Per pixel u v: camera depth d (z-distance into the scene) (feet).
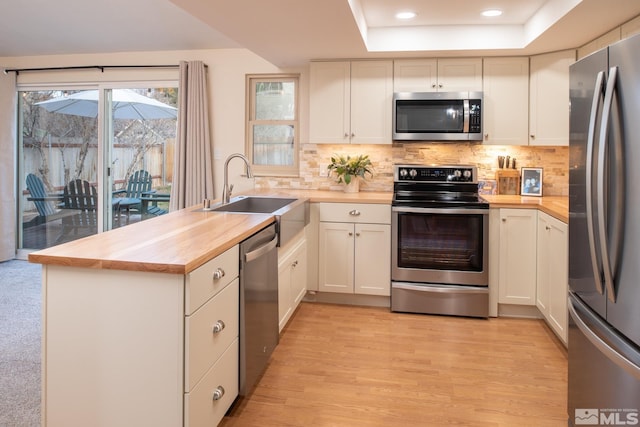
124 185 16.43
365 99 12.75
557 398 7.58
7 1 11.54
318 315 11.57
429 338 10.12
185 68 14.35
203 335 5.61
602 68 5.37
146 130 16.06
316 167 14.15
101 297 5.37
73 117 16.61
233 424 6.81
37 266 16.01
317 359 9.00
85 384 5.50
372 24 11.51
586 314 5.83
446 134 12.15
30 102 16.88
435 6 10.14
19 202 17.30
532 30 10.68
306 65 13.76
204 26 12.76
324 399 7.53
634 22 8.93
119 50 15.05
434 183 12.64
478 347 9.64
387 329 10.64
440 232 11.51
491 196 12.75
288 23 9.50
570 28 9.71
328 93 12.89
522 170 12.94
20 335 10.00
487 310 11.43
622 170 4.87
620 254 4.96
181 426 5.29
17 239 17.38
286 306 9.78
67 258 5.33
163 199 16.16
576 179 6.29
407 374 8.41
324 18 9.18
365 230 11.97
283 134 14.48
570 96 6.50
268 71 14.16
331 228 12.12
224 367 6.36
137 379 5.35
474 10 10.38
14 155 16.58
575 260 6.36
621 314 4.96
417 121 12.25
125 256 5.36
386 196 12.48
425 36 11.62
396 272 11.75
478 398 7.58
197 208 9.77
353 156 13.93
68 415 5.57
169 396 5.29
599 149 5.14
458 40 11.53
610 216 5.14
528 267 11.28
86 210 16.89
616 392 5.17
